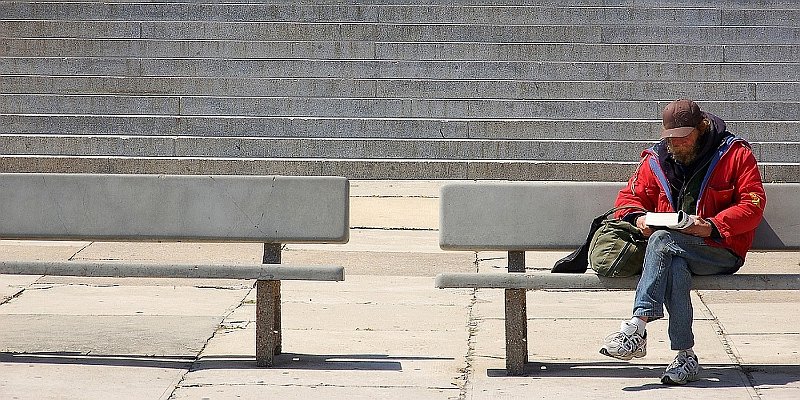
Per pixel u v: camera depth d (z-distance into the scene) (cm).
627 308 1591
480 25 3331
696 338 1400
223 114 3072
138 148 2897
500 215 1226
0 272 1238
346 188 1240
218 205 1252
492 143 2898
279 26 3325
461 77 3183
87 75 3195
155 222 1258
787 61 3219
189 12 3412
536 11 3384
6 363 1246
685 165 1170
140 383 1167
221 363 1258
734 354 1316
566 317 1530
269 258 1255
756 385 1163
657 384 1168
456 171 2816
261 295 1238
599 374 1216
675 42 3303
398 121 2975
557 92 3105
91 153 2895
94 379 1181
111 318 1499
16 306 1576
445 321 1501
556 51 3241
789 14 3366
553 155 2884
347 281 1777
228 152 2897
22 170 2819
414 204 2488
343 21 3403
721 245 1155
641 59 3228
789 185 1221
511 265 1242
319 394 1129
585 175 2786
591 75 3177
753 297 1664
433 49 3250
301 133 2983
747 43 3291
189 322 1477
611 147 2870
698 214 1159
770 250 1227
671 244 1139
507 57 3247
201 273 1223
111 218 1263
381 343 1370
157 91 3138
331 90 3130
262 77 3188
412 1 3462
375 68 3195
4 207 1274
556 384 1170
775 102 3031
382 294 1680
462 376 1209
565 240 1225
